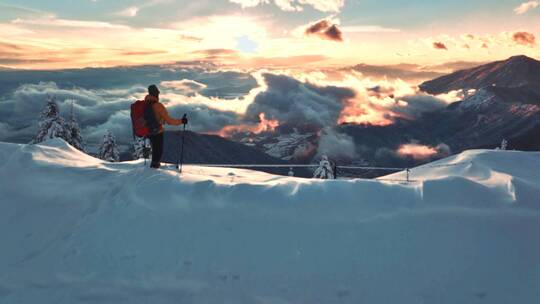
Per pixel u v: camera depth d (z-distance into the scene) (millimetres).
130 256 5918
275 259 5777
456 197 6645
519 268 5492
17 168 8570
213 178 8031
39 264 6004
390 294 5250
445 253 5738
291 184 7215
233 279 5516
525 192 6695
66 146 10258
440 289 5270
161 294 5324
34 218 7082
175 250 5977
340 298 5242
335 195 6809
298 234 6133
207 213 6594
